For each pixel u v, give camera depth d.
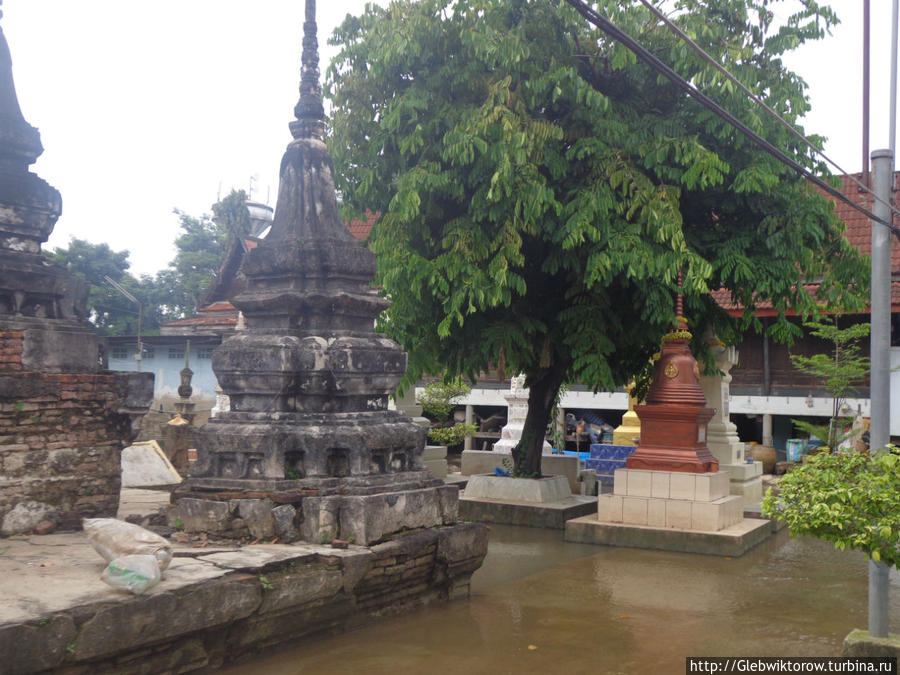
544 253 11.70
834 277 11.84
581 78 10.41
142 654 4.88
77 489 7.06
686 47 10.39
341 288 7.40
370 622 6.62
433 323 11.81
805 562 9.63
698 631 6.63
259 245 7.65
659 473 10.67
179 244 39.97
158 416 22.89
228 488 6.88
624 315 11.97
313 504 6.52
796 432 22.06
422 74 11.09
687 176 10.20
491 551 10.20
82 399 7.13
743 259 10.79
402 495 6.95
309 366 7.05
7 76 7.18
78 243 36.03
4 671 4.13
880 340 6.51
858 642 5.91
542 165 10.88
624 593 7.98
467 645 6.12
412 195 10.21
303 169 7.62
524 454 13.10
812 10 11.23
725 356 13.43
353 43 11.86
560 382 13.17
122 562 4.96
